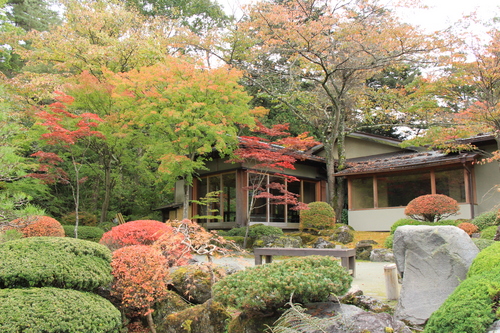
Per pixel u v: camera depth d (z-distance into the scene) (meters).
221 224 16.23
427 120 17.20
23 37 15.38
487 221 11.76
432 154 16.70
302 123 23.77
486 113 12.33
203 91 11.97
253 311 5.08
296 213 18.17
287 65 21.41
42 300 4.27
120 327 5.25
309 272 4.89
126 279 5.46
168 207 18.70
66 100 11.41
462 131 13.80
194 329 5.46
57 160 12.49
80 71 16.28
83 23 16.09
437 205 12.84
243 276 5.03
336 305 4.82
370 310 5.57
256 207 15.55
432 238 5.32
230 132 12.44
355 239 15.22
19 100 12.16
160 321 5.82
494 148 15.38
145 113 12.23
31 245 5.00
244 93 12.82
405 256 5.50
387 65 16.48
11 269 4.50
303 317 4.23
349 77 17.89
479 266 4.21
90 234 12.40
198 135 12.76
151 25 17.98
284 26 15.45
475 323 3.22
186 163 12.39
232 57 18.48
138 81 11.81
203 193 17.53
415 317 4.98
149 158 14.66
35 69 20.55
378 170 16.36
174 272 6.73
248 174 16.16
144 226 7.86
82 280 4.80
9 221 6.95
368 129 25.98
